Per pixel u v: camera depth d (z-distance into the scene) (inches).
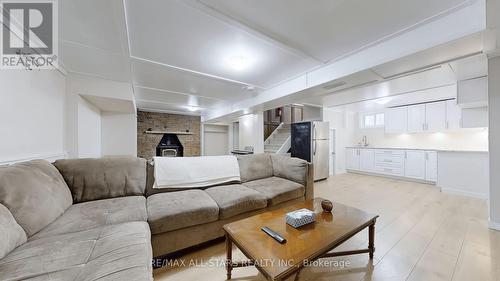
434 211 113.5
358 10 64.8
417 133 214.8
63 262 38.4
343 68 101.0
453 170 152.1
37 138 81.5
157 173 90.7
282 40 83.1
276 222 61.4
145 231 53.0
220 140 332.8
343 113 251.6
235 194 87.5
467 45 70.1
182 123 290.2
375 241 80.0
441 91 154.1
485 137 175.6
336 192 156.8
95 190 77.1
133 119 179.3
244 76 127.0
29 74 76.5
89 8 59.1
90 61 96.8
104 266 37.2
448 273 61.0
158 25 71.6
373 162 228.7
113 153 172.1
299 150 209.5
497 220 89.4
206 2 60.4
